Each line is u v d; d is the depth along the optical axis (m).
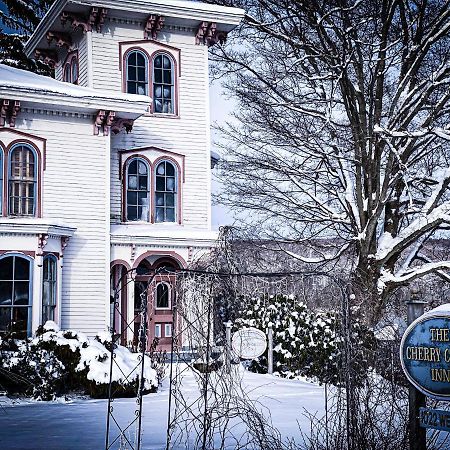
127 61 26.69
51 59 29.81
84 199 23.91
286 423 12.50
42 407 15.02
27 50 31.00
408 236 25.34
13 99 22.62
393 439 8.84
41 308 21.56
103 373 16.67
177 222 26.42
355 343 12.20
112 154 25.78
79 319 23.34
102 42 26.44
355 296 17.23
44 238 21.78
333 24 24.89
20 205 23.09
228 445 10.81
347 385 9.01
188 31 27.64
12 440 11.27
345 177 28.38
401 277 24.94
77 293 23.42
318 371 18.58
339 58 25.44
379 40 27.11
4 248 21.33
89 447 10.67
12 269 21.39
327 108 28.83
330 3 25.44
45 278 22.25
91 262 23.75
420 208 28.25
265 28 27.28
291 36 27.36
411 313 8.28
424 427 7.84
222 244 17.64
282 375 19.33
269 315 19.91
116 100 23.91
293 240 29.27
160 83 27.05
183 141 26.94
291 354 19.45
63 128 23.86
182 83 27.30
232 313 12.73
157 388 17.34
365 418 9.21
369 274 24.94
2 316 21.14
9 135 23.03
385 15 24.73
